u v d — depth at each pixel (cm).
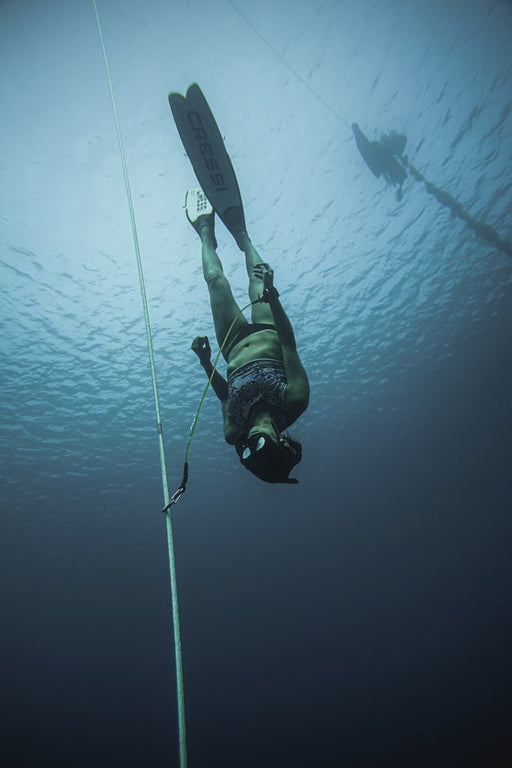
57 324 1045
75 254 1061
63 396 1059
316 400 1127
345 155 1129
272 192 1097
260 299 275
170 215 1077
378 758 1142
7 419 1059
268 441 229
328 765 1142
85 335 1047
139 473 1108
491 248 1110
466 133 1134
